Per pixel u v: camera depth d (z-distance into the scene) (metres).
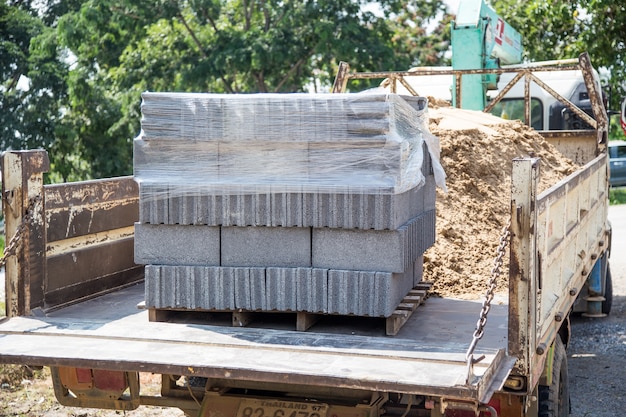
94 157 23.42
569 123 8.88
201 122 3.76
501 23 9.51
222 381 3.78
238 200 3.77
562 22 15.84
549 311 3.67
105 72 23.91
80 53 23.28
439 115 6.70
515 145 6.63
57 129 22.28
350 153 3.63
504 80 9.24
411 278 4.13
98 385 4.00
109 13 21.47
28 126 22.94
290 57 20.30
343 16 21.08
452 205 5.51
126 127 22.52
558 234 3.91
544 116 9.00
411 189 3.96
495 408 3.43
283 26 20.67
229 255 3.83
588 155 7.40
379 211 3.60
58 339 3.68
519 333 3.24
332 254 3.71
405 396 3.63
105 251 4.83
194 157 3.82
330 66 22.14
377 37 21.64
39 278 4.17
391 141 3.56
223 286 3.81
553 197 3.60
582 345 7.20
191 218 3.83
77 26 21.80
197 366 3.23
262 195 3.74
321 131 3.62
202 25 21.64
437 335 3.69
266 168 3.73
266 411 3.61
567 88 8.95
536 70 7.31
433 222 4.47
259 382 3.73
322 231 3.71
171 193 3.83
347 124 3.59
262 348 3.46
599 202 6.14
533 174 3.11
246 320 3.89
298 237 3.74
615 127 22.62
